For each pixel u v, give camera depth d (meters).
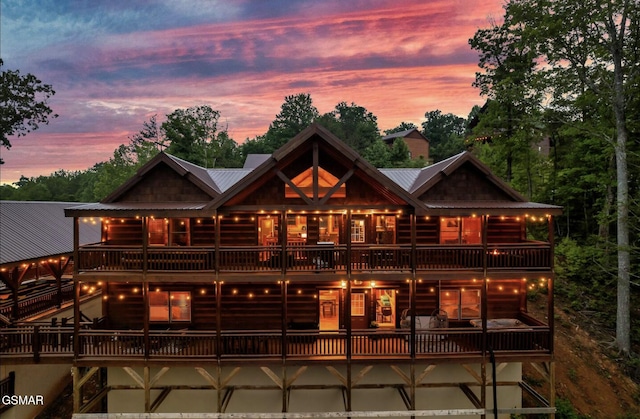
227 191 12.22
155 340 12.71
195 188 14.50
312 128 12.19
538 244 13.06
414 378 12.46
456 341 12.88
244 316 14.84
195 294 14.91
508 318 15.30
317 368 13.46
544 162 27.42
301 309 14.93
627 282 17.22
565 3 17.27
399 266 12.78
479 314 15.32
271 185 13.70
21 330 12.45
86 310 18.25
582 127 19.00
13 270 14.52
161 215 12.36
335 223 15.12
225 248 12.61
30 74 31.33
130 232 15.00
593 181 21.77
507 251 12.94
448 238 15.32
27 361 12.32
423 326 13.84
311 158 13.63
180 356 12.34
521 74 22.08
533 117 20.84
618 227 17.69
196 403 13.52
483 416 12.55
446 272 12.70
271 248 12.62
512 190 14.55
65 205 21.27
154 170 14.52
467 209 12.66
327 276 12.50
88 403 12.22
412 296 12.68
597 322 19.22
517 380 13.87
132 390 13.54
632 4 16.53
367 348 12.71
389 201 13.74
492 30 23.28
